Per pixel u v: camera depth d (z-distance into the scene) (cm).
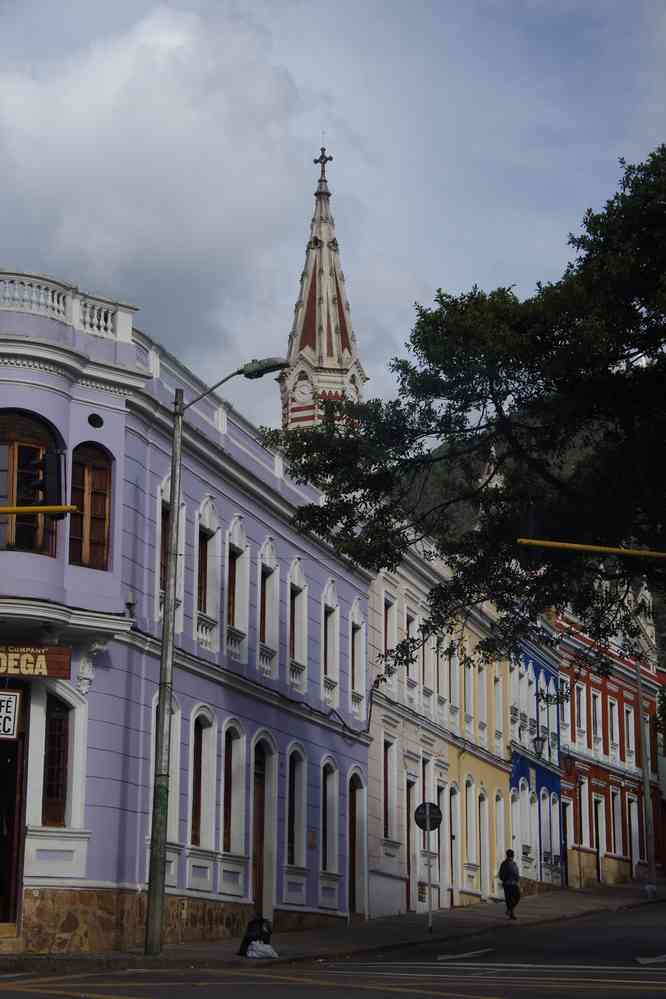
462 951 3225
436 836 5150
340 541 3259
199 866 3369
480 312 2980
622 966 2645
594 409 3002
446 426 3125
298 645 4109
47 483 2225
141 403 3180
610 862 7169
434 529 3312
